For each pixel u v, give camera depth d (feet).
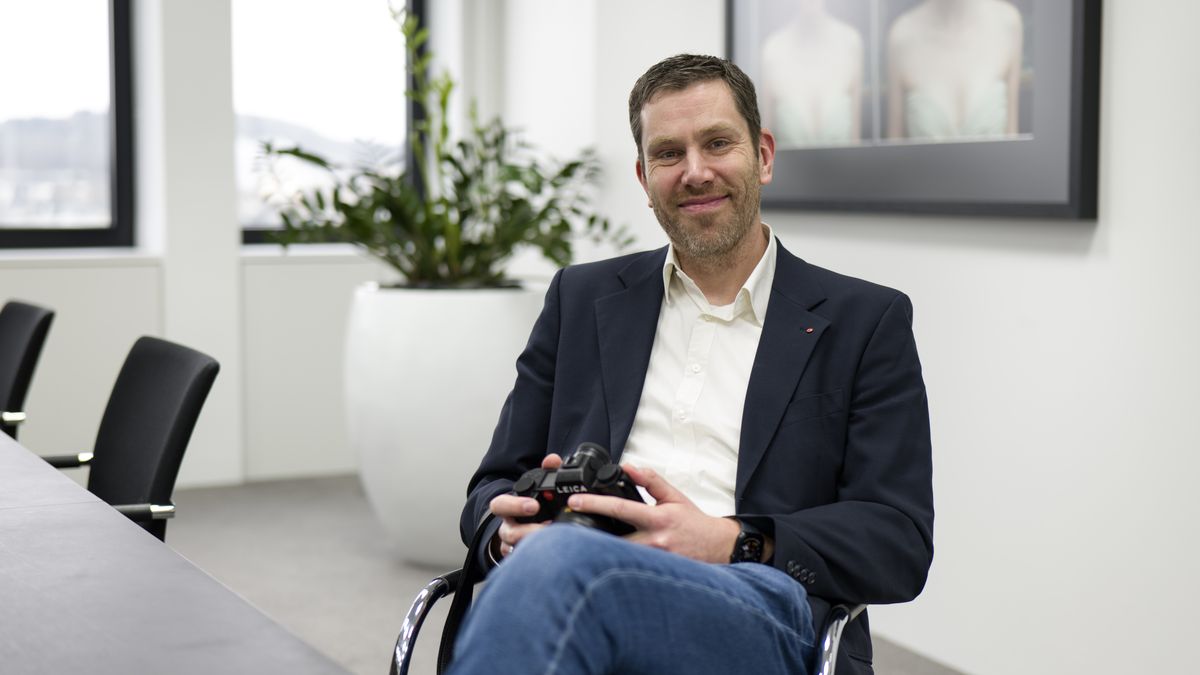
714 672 4.53
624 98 14.56
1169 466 8.51
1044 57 9.14
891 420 5.65
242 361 17.07
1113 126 8.80
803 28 11.55
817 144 11.50
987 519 10.05
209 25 16.48
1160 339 8.53
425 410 12.51
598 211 15.19
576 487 5.05
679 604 4.39
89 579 4.13
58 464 7.65
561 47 15.97
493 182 13.85
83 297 16.15
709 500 5.83
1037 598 9.62
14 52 16.99
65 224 17.42
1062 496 9.36
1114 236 8.83
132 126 17.46
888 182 10.68
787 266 6.06
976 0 9.71
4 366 9.80
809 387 5.74
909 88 10.40
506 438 6.30
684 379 6.04
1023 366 9.65
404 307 12.63
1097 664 9.14
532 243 13.44
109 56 17.40
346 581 12.64
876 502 5.54
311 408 17.53
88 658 3.37
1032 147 9.29
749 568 4.95
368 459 13.01
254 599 12.00
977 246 10.02
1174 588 8.52
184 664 3.33
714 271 6.10
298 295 17.30
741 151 5.89
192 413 6.75
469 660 3.93
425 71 18.79
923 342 10.60
